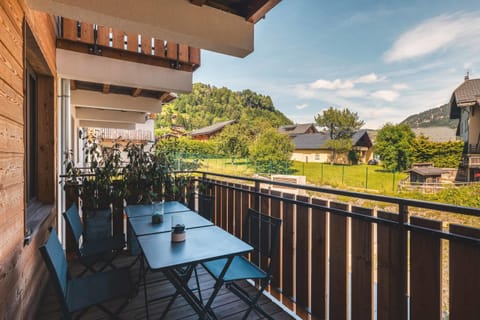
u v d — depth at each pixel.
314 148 29.41
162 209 2.22
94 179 3.15
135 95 4.59
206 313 1.64
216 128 31.75
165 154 3.61
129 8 1.86
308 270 1.95
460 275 1.19
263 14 2.30
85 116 5.79
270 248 1.88
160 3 1.98
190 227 1.99
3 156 1.22
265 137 24.67
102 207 3.09
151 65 3.59
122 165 3.34
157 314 1.98
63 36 2.99
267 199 2.37
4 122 1.23
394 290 1.41
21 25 1.51
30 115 2.34
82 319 1.92
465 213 1.12
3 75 1.23
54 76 2.63
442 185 14.57
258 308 1.87
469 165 16.36
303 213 1.99
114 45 3.27
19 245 1.46
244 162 25.97
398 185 16.88
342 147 27.41
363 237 1.57
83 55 3.18
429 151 19.52
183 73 3.80
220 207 3.16
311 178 21.61
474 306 1.14
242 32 2.34
